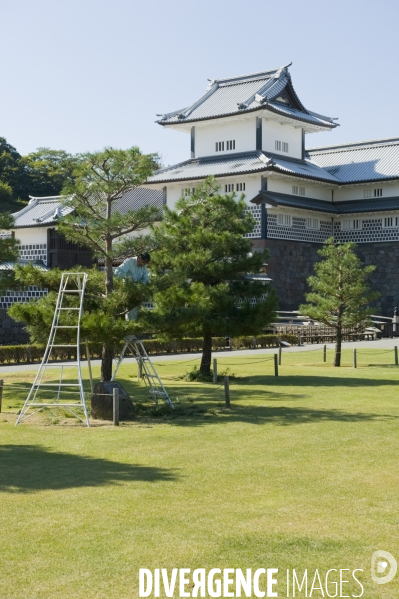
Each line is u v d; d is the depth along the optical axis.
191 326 22.94
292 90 60.72
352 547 7.65
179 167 60.78
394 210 58.78
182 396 20.47
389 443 13.13
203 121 59.28
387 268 60.06
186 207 25.78
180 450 12.62
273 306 24.84
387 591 6.68
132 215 17.59
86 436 14.07
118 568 7.10
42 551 7.54
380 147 65.12
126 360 34.41
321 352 39.34
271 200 54.22
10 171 82.19
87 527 8.27
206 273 24.78
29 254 52.56
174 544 7.72
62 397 20.48
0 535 8.01
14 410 17.84
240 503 9.21
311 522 8.44
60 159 88.69
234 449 12.67
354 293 30.97
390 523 8.41
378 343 47.75
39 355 34.59
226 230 25.67
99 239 18.72
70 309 16.83
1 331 38.78
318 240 60.97
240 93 61.19
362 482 10.26
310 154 68.38
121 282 17.41
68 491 9.79
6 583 6.76
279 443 13.20
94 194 18.22
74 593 6.57
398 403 18.81
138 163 17.70
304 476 10.62
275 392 21.39
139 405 17.91
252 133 58.25
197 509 8.95
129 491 9.78
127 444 13.20
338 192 62.44
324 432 14.31
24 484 10.18
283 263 57.03
